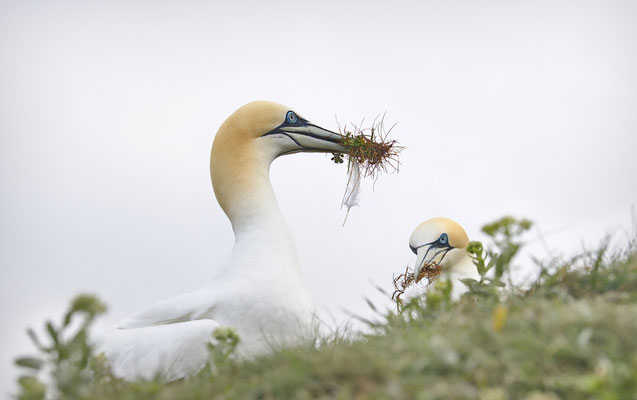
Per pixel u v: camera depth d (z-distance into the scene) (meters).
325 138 17.19
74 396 9.73
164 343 13.69
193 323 13.87
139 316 14.75
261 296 14.51
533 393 8.32
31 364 9.87
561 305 10.44
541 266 12.36
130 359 13.69
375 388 8.68
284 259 15.18
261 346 14.32
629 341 8.79
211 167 16.52
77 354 10.02
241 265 15.03
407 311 12.60
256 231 15.52
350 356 9.55
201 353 13.66
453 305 11.70
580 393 8.16
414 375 8.76
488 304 11.35
